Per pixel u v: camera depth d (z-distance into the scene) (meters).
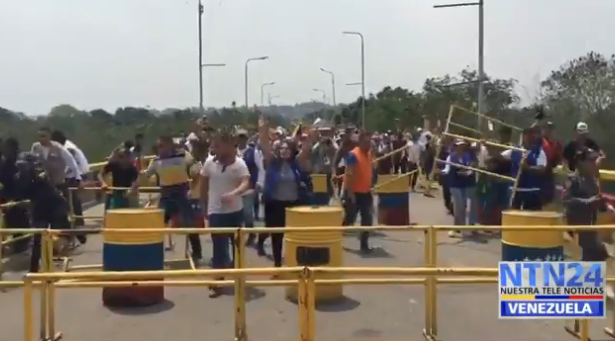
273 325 7.45
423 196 22.20
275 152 10.54
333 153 17.75
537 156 11.74
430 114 41.66
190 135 16.88
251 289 9.14
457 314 7.76
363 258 11.52
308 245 8.32
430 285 6.84
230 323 7.53
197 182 11.32
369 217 11.97
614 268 8.11
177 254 12.23
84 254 12.23
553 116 25.58
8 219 11.85
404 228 7.28
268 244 12.72
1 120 17.67
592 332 7.03
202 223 11.24
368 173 11.91
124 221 8.16
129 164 13.32
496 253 11.77
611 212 10.08
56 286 6.84
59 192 10.77
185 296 8.77
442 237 13.48
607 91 25.09
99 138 24.67
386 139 28.44
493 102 36.12
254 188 12.00
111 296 8.32
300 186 10.46
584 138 11.59
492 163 13.82
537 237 7.66
